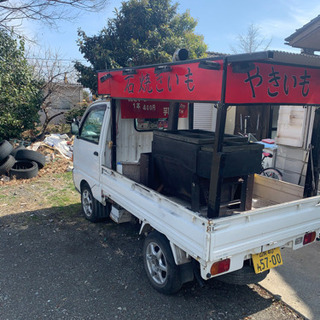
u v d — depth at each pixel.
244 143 2.91
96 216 4.67
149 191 2.98
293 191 3.50
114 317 2.77
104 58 11.00
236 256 2.46
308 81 2.59
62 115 17.05
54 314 2.80
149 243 3.16
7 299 3.01
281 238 2.71
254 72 2.24
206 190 2.93
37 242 4.24
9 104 10.40
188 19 12.39
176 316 2.79
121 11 11.84
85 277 3.40
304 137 5.45
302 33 5.42
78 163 5.06
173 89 2.68
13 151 8.09
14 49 10.70
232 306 2.94
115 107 3.90
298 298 3.05
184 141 2.90
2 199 5.98
